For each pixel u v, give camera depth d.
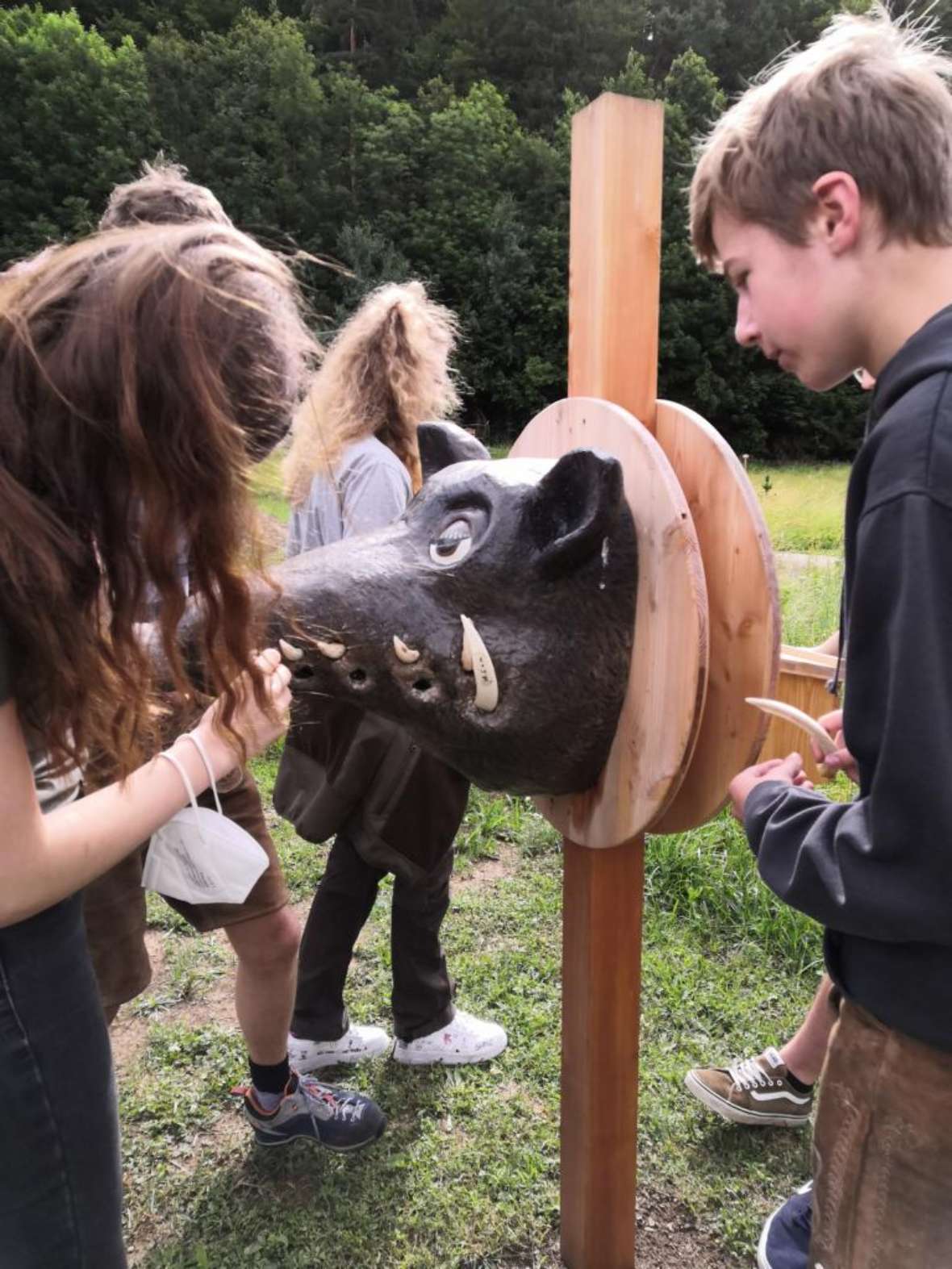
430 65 38.19
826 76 0.94
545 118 35.34
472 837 3.12
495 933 2.63
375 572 1.22
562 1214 1.62
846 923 0.89
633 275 1.25
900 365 0.86
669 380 25.81
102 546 0.82
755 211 0.99
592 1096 1.48
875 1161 1.04
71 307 0.78
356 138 31.16
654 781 1.14
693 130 28.91
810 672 1.92
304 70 31.75
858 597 0.85
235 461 0.80
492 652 1.17
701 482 1.19
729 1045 2.17
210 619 0.87
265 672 1.02
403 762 1.79
